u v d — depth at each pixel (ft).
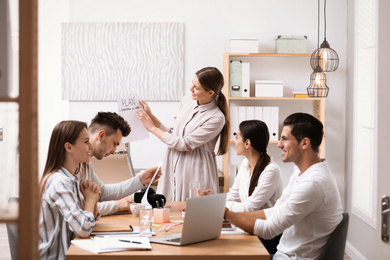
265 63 18.12
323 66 17.28
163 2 18.01
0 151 7.09
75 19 18.06
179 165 12.76
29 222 5.04
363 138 16.16
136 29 18.03
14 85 11.76
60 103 19.42
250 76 18.13
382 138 10.64
